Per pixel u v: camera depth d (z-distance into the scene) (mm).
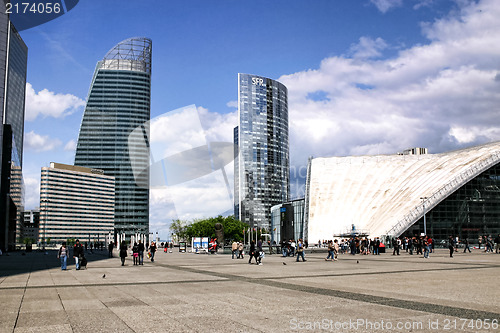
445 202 86500
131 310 12352
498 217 89062
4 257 69625
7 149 123812
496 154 89562
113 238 116812
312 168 111562
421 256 47062
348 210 95438
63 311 12289
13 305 13602
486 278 20906
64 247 32250
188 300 14320
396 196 93062
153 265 37344
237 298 14688
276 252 59500
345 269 28016
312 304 13117
